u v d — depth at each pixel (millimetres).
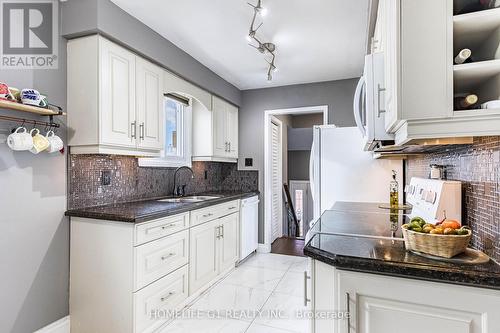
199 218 2494
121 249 1818
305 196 6320
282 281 2844
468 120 868
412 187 1699
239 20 2154
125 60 2074
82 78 1903
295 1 1911
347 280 985
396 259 946
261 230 3902
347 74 3344
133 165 2561
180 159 3264
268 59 2896
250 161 3982
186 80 2834
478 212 1057
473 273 830
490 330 816
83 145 1912
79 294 1931
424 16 896
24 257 1702
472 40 977
